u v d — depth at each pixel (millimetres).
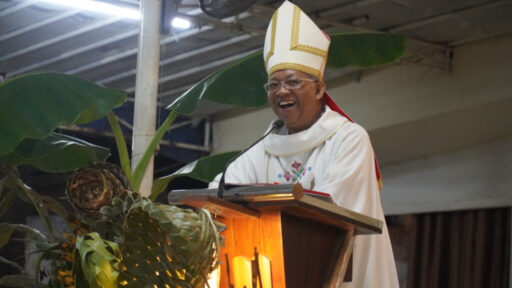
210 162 4250
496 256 9688
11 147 3127
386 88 9188
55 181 8906
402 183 10625
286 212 1869
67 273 2645
